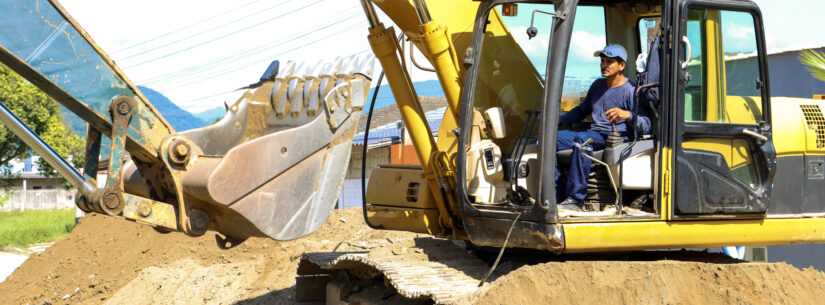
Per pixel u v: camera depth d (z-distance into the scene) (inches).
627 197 267.9
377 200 318.0
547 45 285.6
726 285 255.3
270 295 415.5
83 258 549.0
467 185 273.0
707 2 261.0
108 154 238.4
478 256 299.7
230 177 243.6
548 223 244.8
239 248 507.8
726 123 265.4
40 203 1945.1
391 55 282.8
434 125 324.8
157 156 240.8
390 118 971.9
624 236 251.9
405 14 275.9
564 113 287.0
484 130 275.6
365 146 325.4
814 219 287.4
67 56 228.2
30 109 741.3
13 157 1064.2
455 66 280.1
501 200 272.4
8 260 825.5
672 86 255.8
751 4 270.5
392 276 266.7
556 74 245.4
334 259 321.1
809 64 492.1
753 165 272.4
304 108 277.0
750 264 267.1
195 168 244.8
